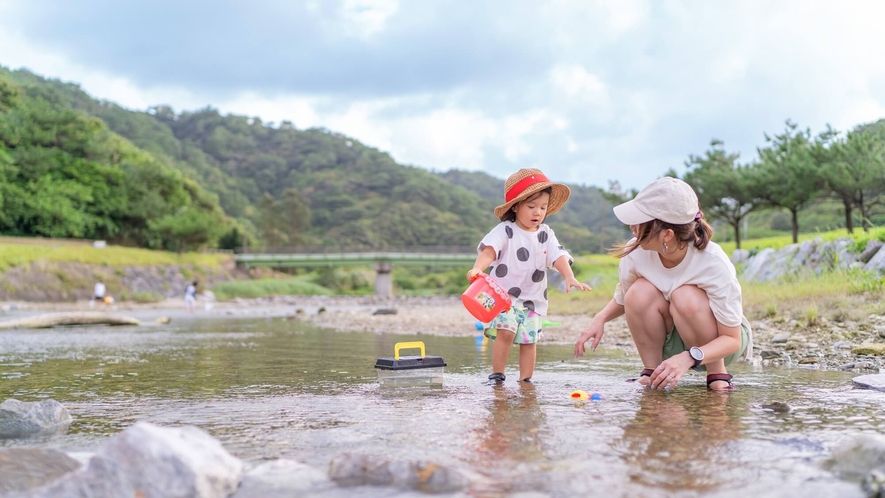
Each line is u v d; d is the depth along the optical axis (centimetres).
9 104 5994
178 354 545
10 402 239
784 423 218
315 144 14000
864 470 155
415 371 327
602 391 298
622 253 316
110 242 5181
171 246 5209
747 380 336
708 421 222
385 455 179
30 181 4838
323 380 357
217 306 2870
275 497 144
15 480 152
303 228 8838
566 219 13262
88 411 264
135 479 136
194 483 139
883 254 798
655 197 281
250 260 4984
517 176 344
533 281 343
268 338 759
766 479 152
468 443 192
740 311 292
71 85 12200
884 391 291
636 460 170
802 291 735
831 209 2350
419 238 10750
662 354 324
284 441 201
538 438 197
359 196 12238
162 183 5734
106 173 5366
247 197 11981
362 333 842
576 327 767
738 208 2345
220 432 217
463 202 12294
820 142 1886
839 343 468
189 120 14625
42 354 557
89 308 2550
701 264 291
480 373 383
